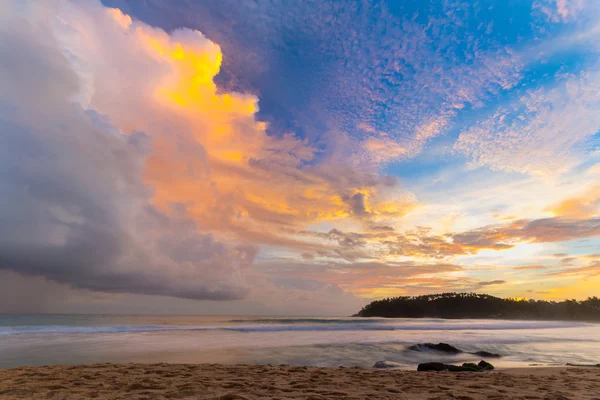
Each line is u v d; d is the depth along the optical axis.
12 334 18.77
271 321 39.62
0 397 4.12
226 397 4.23
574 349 15.75
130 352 12.33
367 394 4.80
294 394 4.61
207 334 20.14
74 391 4.52
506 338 20.42
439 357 12.99
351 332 23.19
